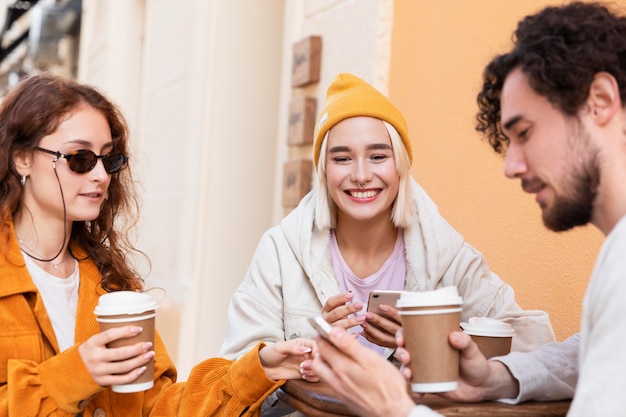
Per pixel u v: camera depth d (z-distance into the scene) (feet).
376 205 7.64
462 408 5.16
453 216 10.34
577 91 4.58
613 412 3.99
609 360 4.08
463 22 10.18
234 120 17.99
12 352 6.31
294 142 13.34
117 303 5.79
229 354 7.72
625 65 4.60
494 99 5.30
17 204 6.77
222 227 17.90
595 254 8.18
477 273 7.90
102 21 28.71
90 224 7.47
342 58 12.43
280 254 8.04
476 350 5.29
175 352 18.35
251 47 18.12
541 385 5.47
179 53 19.94
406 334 5.18
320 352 5.10
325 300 7.79
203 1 18.24
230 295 17.95
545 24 4.78
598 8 4.80
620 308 4.09
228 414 6.50
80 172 6.61
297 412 7.06
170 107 20.45
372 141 7.58
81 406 6.15
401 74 11.48
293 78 13.67
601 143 4.62
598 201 4.69
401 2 11.55
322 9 13.17
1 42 40.24
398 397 4.77
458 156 10.25
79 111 6.67
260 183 18.19
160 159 21.03
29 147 6.57
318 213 7.97
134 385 5.91
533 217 9.00
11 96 6.70
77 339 6.72
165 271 19.90
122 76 26.05
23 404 5.97
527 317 7.62
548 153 4.75
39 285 6.72
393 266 8.02
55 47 36.52
